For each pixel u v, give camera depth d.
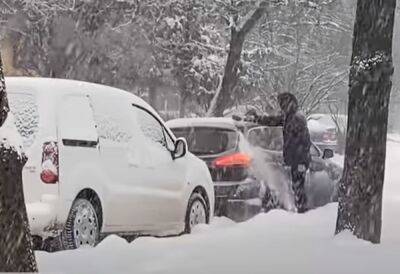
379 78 12.29
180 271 9.41
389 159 49.12
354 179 12.45
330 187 20.47
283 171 18.30
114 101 14.17
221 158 17.56
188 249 11.71
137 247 11.99
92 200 12.83
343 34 41.91
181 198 15.48
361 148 12.38
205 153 17.92
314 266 9.64
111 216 13.23
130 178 13.84
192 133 18.28
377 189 12.41
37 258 10.73
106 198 13.07
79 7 29.61
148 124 15.23
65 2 29.56
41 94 12.50
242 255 10.89
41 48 30.11
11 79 12.84
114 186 13.34
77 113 12.95
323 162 20.47
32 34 29.98
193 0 31.20
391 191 26.77
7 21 29.45
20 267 8.41
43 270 9.62
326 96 44.72
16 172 8.46
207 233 14.57
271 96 37.12
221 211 17.52
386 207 20.39
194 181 16.08
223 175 17.47
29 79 12.88
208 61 34.69
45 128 12.17
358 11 12.54
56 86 12.76
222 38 35.59
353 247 11.43
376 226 12.45
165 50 32.75
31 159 11.93
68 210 12.12
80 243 12.38
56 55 30.06
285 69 40.22
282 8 31.20
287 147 17.95
